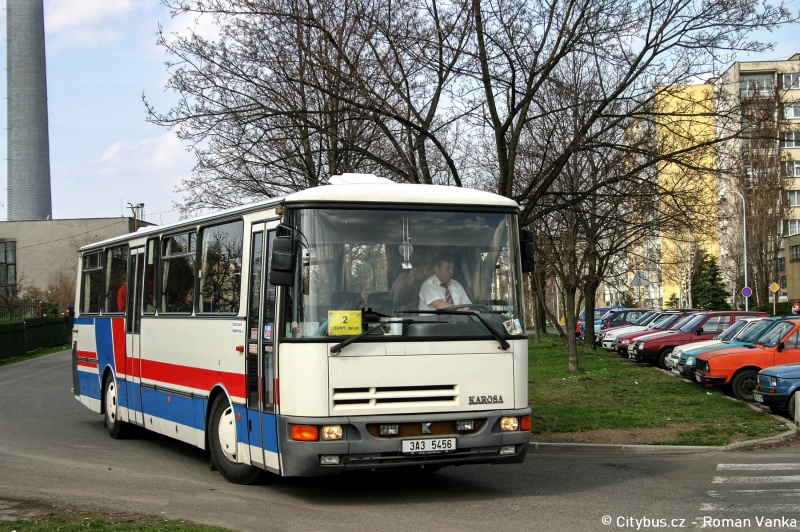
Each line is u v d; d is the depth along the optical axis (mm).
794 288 77312
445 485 10242
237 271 10109
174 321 12008
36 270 82625
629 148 14977
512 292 9328
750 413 16203
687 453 12891
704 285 62719
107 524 7789
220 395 10523
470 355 8922
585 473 11109
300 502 9180
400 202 9055
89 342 16094
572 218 25281
